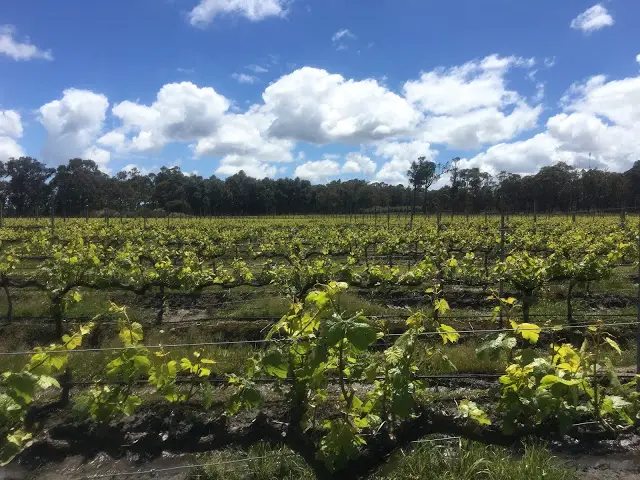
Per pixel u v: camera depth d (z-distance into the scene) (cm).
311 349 310
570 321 774
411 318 323
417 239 1609
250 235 2009
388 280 846
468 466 386
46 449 447
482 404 499
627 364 629
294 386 367
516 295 952
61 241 1656
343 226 2797
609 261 880
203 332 768
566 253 1178
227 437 457
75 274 706
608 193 5994
